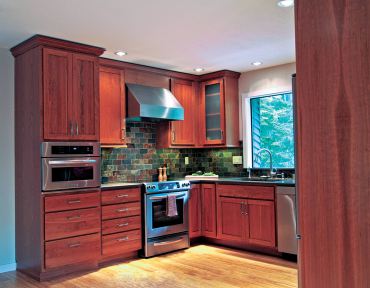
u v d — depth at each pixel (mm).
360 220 1238
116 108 4535
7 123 4043
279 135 5109
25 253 3871
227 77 5312
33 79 3742
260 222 4398
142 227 4434
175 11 3080
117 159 4859
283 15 3209
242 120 5430
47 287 3430
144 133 5203
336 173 1301
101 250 4039
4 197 4012
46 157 3631
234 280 3549
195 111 5531
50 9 2986
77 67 3912
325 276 1335
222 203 4816
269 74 5145
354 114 1252
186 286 3408
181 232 4809
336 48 1296
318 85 1348
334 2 1301
